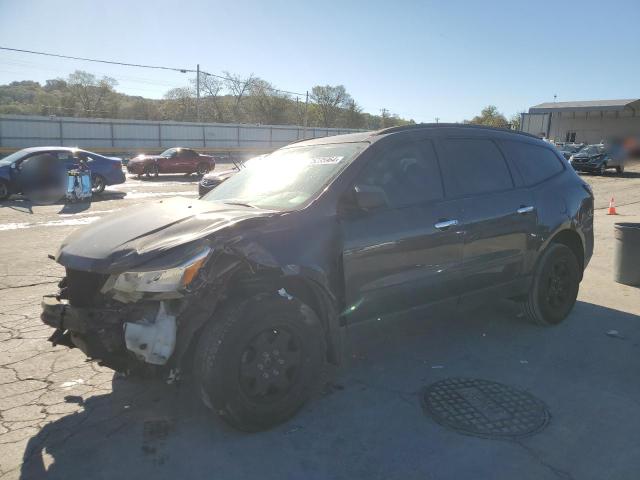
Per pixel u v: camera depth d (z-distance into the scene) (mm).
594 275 6992
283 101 78375
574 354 4316
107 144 45469
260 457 2906
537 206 4668
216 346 2910
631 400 3541
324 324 3451
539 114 53875
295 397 3209
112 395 3627
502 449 2969
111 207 14125
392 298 3703
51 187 15992
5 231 10211
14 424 3248
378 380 3836
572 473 2760
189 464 2844
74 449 2982
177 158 25469
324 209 3412
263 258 3029
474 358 4234
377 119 86938
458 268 4066
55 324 3133
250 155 51531
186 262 2814
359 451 2959
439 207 3953
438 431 3152
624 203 16016
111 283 2936
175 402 3518
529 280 4723
